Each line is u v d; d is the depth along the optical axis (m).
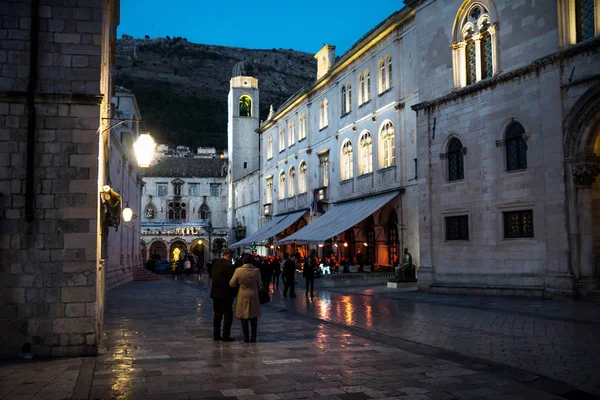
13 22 10.66
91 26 10.95
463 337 11.94
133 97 38.41
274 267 30.97
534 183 20.86
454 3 25.11
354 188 37.28
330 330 13.48
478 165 23.39
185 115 181.38
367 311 17.75
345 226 32.41
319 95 43.88
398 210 31.62
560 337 11.57
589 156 18.84
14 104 10.53
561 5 19.91
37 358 10.08
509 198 21.88
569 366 8.87
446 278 24.72
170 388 7.70
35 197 10.49
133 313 18.00
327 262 36.66
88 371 8.88
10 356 10.13
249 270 11.77
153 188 88.06
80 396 7.27
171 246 85.38
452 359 9.64
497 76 22.34
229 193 76.75
